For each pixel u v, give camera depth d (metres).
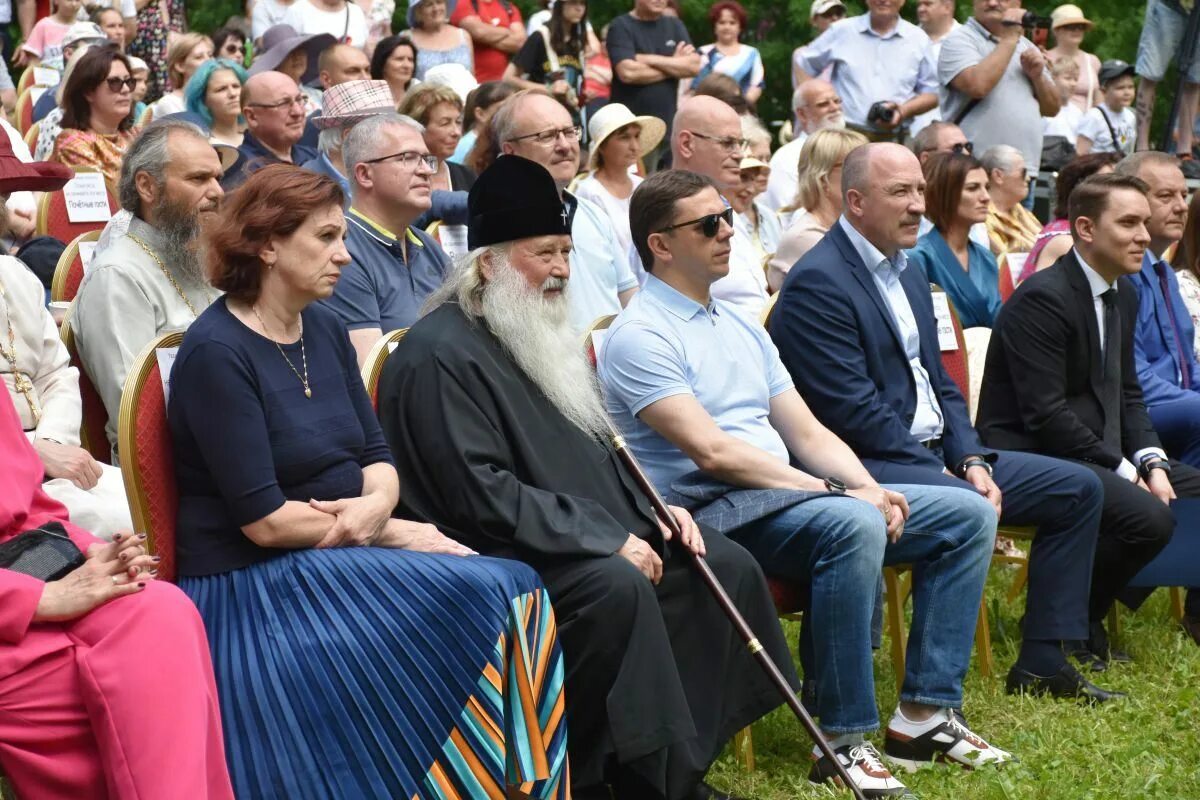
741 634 4.24
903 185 5.39
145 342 4.70
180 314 4.79
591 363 4.96
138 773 3.21
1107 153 7.99
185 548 3.84
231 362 3.77
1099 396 6.02
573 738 4.05
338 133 7.01
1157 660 5.91
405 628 3.68
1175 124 12.55
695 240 4.85
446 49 10.85
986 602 6.09
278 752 3.55
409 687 3.63
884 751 4.88
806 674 4.86
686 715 3.99
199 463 3.83
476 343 4.36
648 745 3.93
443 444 4.18
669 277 4.93
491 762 3.65
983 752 4.76
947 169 7.48
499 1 11.44
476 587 3.72
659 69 10.79
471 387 4.25
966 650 4.84
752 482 4.72
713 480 4.83
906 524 4.88
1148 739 4.97
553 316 4.46
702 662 4.30
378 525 3.94
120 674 3.25
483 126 7.48
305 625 3.70
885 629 5.90
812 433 5.12
